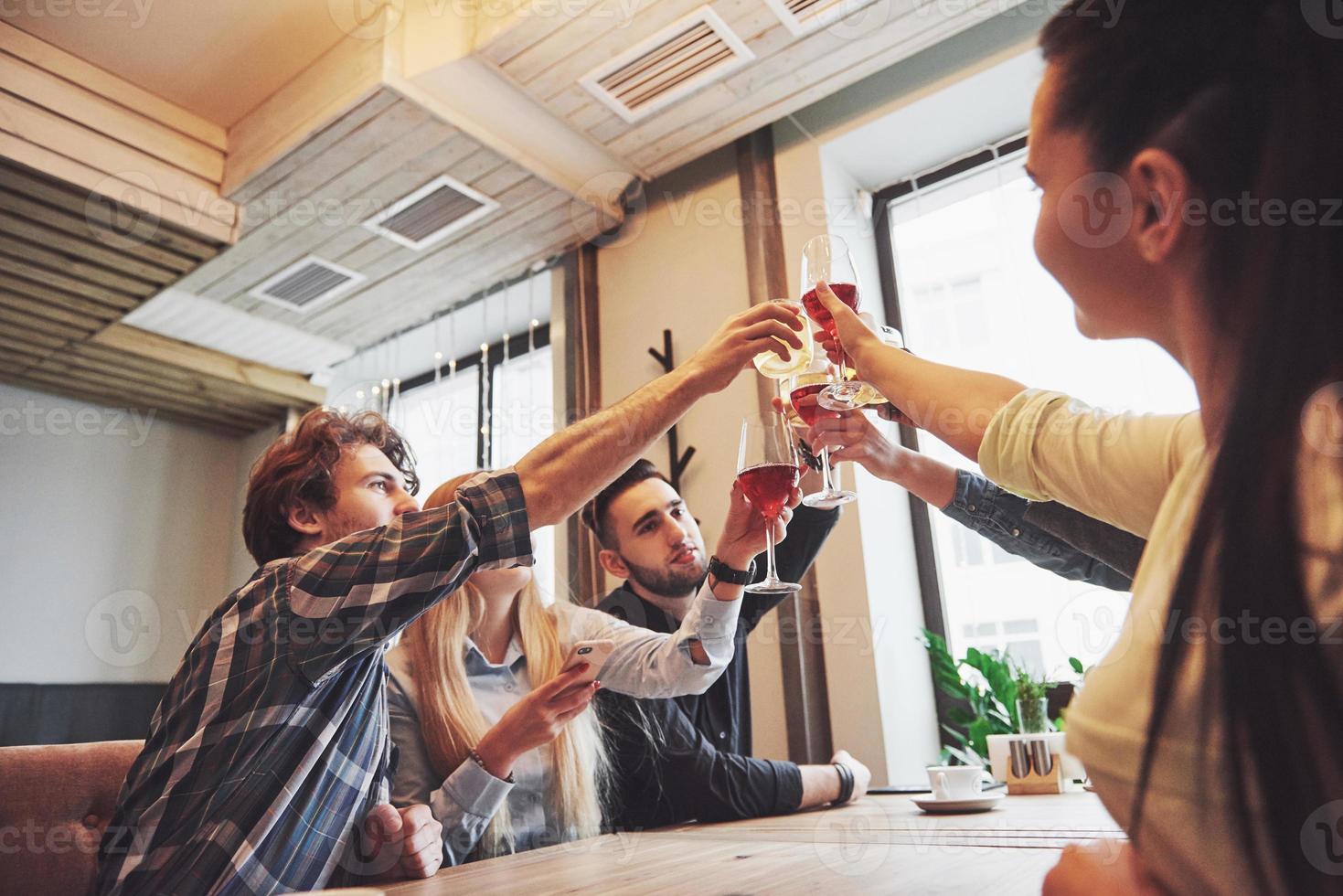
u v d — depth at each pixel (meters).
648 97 2.67
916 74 2.59
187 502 4.54
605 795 1.54
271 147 2.83
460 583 0.91
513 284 3.60
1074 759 0.44
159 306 3.66
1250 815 0.35
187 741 0.92
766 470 1.09
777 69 2.54
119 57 2.74
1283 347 0.38
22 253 3.06
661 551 1.95
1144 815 0.39
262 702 0.91
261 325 3.87
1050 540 1.08
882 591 2.48
